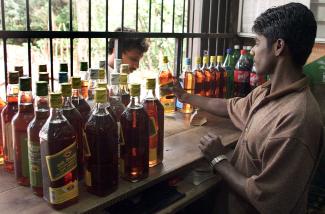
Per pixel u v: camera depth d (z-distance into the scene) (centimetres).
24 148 101
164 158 128
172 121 177
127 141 107
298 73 127
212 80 204
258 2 238
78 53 188
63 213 91
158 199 124
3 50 136
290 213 117
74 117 103
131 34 179
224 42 253
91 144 97
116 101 121
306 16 120
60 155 89
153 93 117
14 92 108
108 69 175
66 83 95
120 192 104
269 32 125
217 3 244
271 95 127
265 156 117
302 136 111
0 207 92
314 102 119
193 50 247
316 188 220
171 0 233
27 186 104
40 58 179
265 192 113
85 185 105
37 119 95
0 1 134
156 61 233
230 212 145
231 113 167
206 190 136
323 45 218
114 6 225
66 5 225
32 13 200
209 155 133
